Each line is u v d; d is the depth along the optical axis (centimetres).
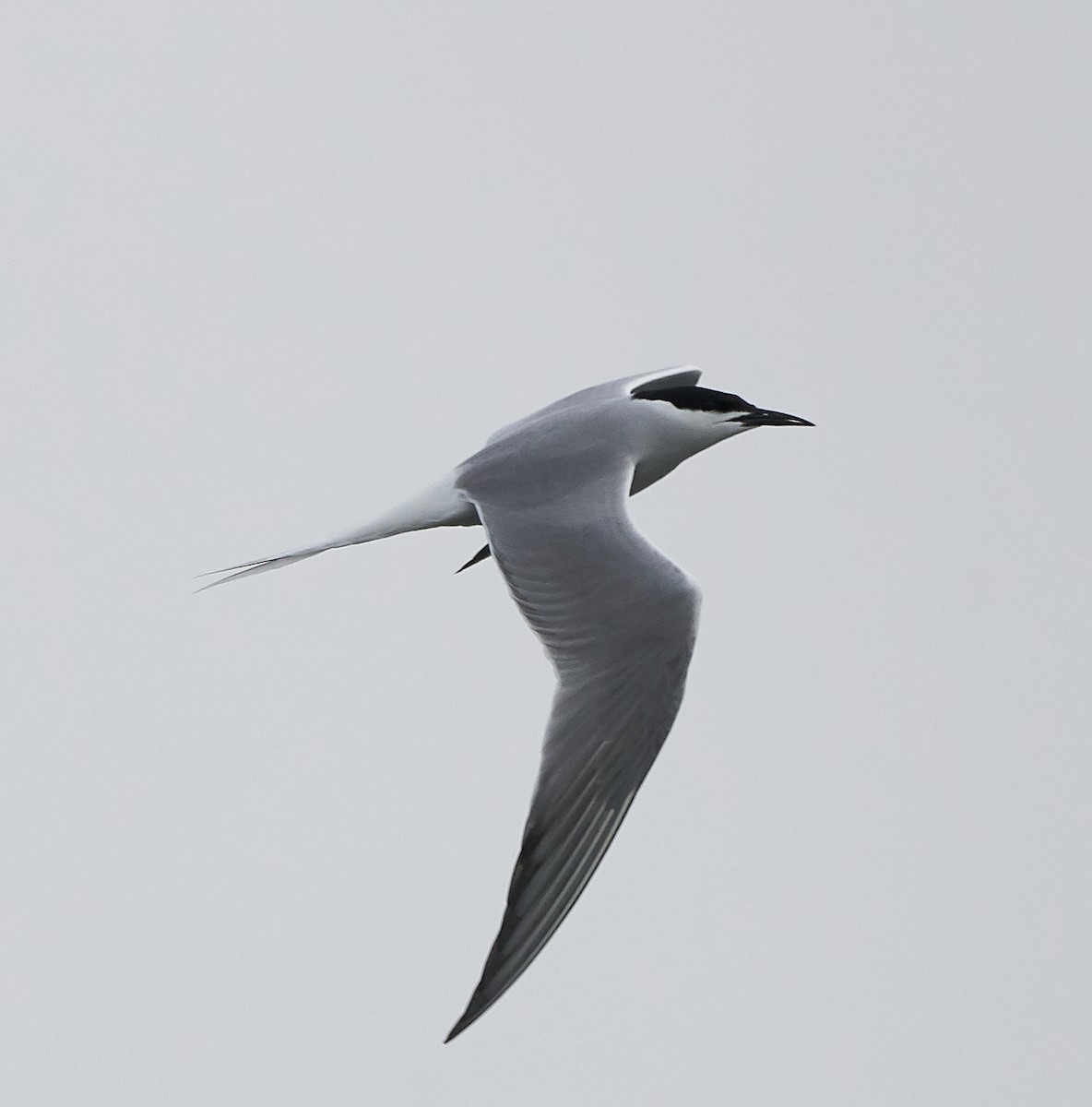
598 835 1084
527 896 1050
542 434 1326
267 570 1342
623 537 1203
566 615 1165
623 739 1106
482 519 1259
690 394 1412
